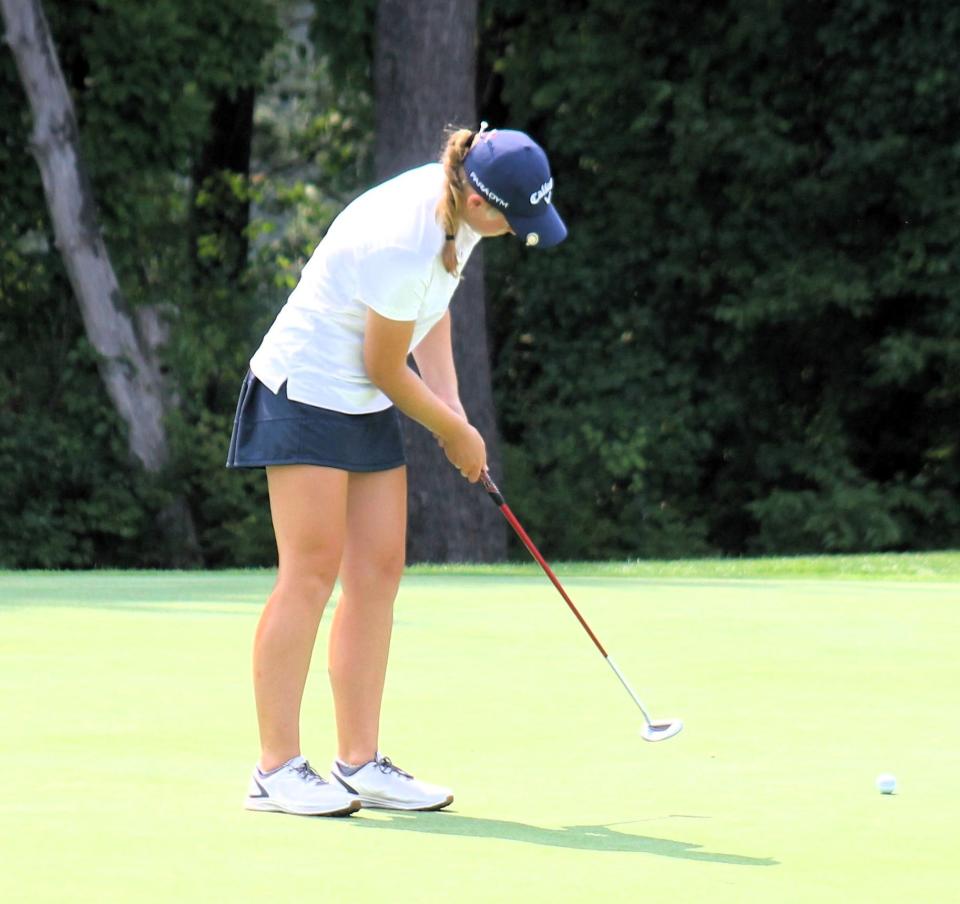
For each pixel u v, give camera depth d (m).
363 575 12.27
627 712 15.53
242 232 61.88
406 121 51.47
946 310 58.91
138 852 9.64
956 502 61.41
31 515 53.00
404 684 17.30
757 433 63.41
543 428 62.47
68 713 15.27
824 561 37.50
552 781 12.27
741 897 8.54
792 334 62.31
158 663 18.77
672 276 61.19
